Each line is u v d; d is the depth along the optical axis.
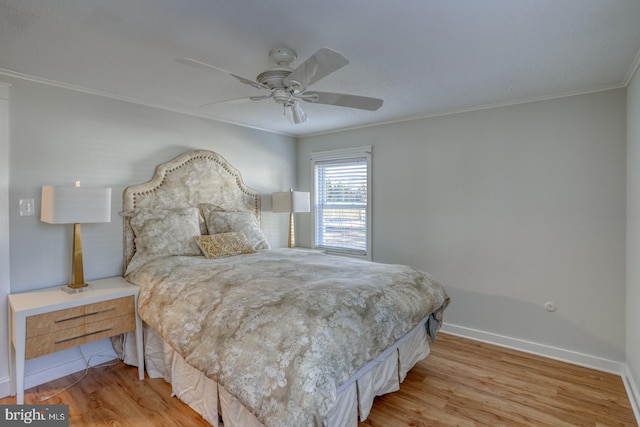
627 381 2.54
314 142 4.65
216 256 3.06
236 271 2.42
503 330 3.23
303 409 1.40
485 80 2.58
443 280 3.57
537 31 1.84
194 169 3.54
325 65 1.67
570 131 2.88
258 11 1.63
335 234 4.51
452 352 3.08
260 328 1.70
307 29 1.81
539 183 3.03
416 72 2.42
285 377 1.48
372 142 4.07
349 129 4.27
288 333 1.62
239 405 1.79
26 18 1.69
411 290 2.35
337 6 1.59
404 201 3.83
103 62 2.24
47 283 2.62
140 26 1.78
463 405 2.26
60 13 1.65
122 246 3.03
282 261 2.84
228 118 3.79
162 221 3.08
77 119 2.77
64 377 2.62
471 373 2.70
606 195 2.75
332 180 4.54
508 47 2.03
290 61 2.09
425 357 2.75
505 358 2.97
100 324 2.41
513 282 3.17
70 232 2.74
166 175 3.32
